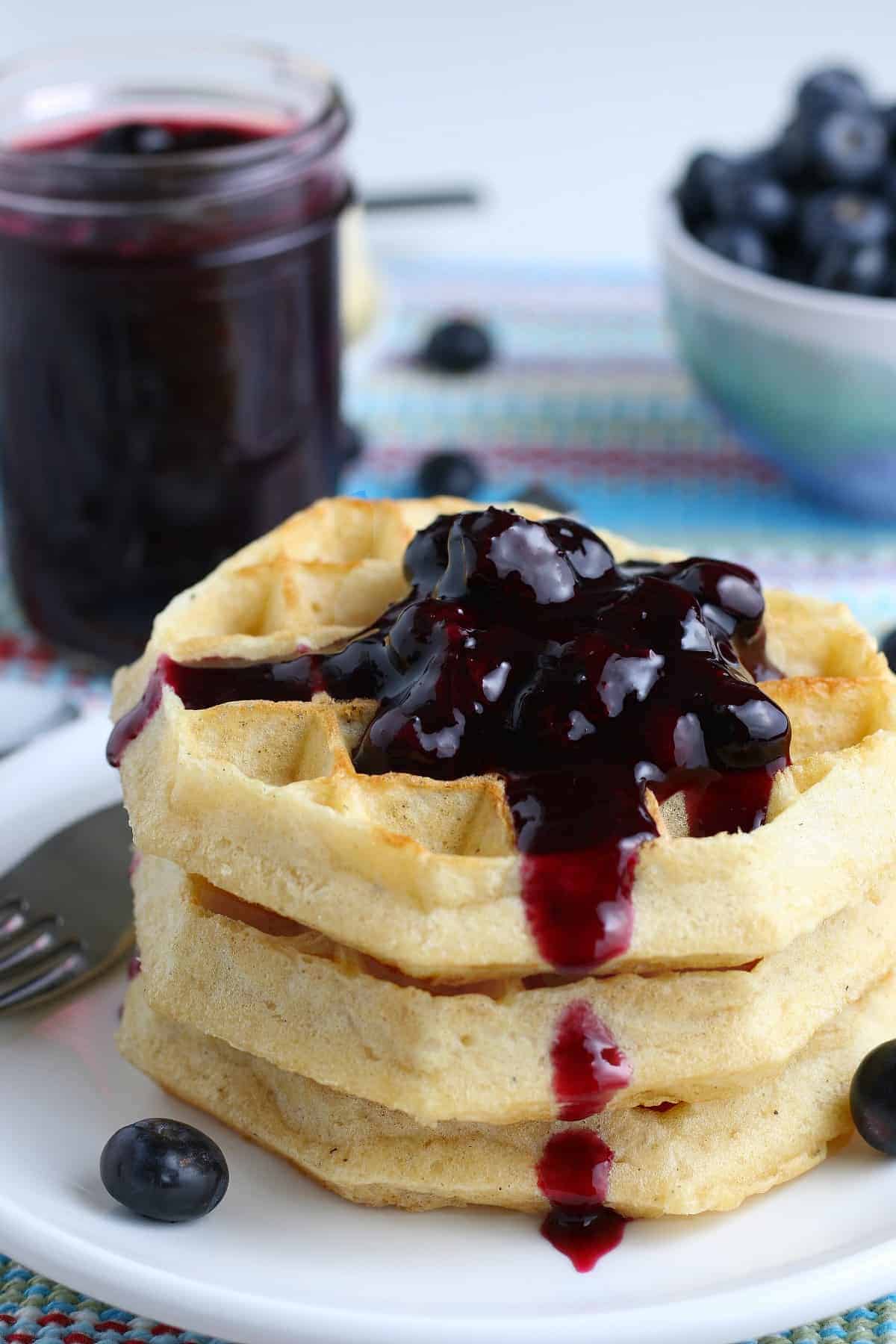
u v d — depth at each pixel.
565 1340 0.62
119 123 0.82
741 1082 0.64
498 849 0.63
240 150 0.77
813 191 0.88
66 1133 0.65
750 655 0.67
